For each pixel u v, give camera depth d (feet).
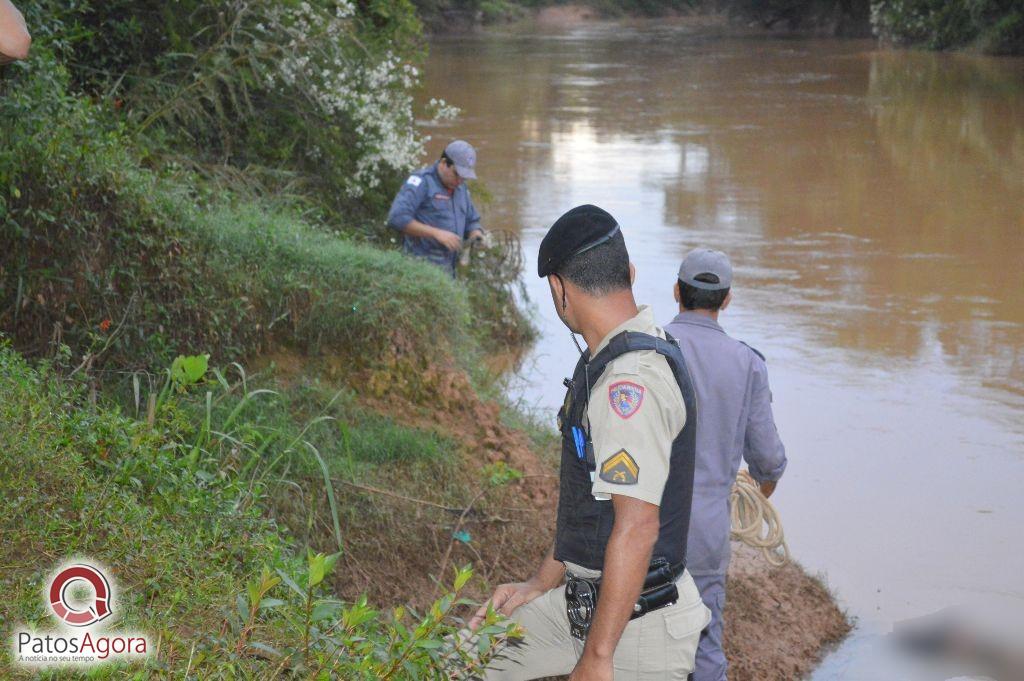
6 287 15.96
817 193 48.34
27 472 11.01
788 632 15.56
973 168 54.54
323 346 19.48
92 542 10.40
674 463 8.88
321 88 28.94
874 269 35.55
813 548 17.89
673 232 40.42
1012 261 36.65
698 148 60.80
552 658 10.10
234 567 11.43
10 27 8.54
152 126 24.31
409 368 19.67
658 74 103.81
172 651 8.93
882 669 14.75
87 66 23.99
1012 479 20.34
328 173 28.84
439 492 17.25
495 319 27.81
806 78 98.48
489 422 19.57
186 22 26.04
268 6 27.17
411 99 32.12
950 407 23.70
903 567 17.31
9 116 15.85
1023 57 114.21
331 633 9.89
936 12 123.85
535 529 17.15
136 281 17.02
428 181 24.72
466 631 10.14
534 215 42.75
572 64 114.73
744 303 31.53
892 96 83.97
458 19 169.78
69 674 8.45
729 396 12.50
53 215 16.17
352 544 15.40
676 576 9.14
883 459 21.16
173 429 13.74
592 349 9.04
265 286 19.13
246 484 13.89
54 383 13.93
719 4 206.28
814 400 24.07
